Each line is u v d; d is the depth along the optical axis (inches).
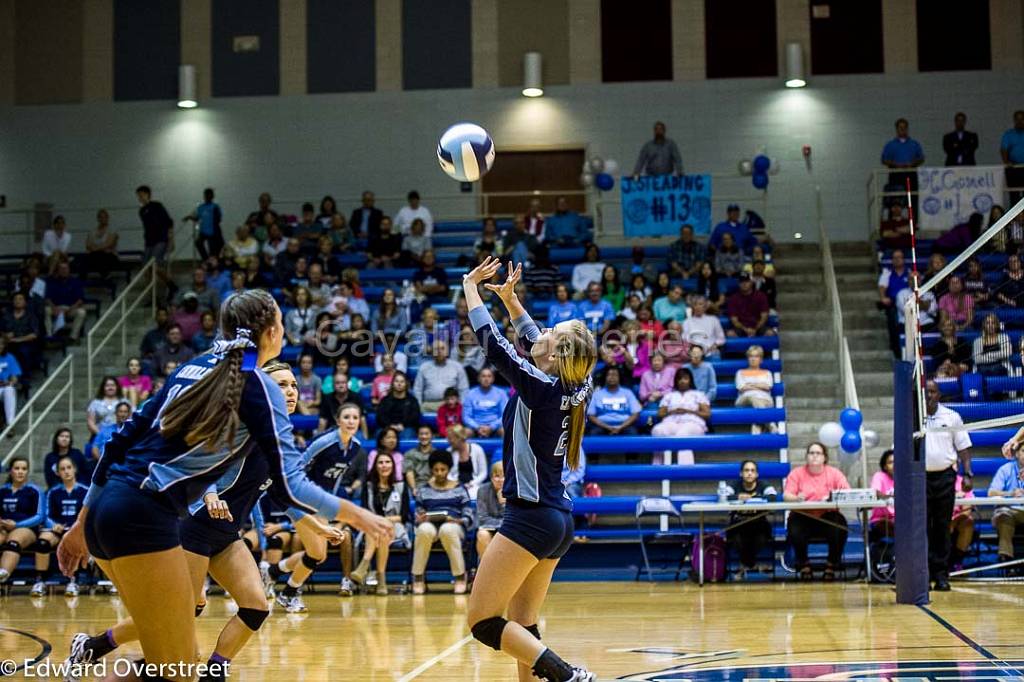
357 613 379.9
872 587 436.8
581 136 816.3
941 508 416.2
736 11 812.0
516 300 200.4
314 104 833.5
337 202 827.4
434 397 579.2
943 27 796.0
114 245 761.6
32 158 844.0
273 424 145.5
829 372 625.6
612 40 818.8
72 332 679.1
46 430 624.4
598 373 585.3
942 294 600.4
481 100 823.7
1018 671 221.6
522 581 174.4
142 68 843.4
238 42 840.3
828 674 221.5
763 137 804.6
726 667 236.1
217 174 834.8
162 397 148.9
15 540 476.7
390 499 462.6
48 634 321.4
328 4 837.2
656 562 516.1
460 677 233.5
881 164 794.2
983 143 787.4
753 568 478.3
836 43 804.0
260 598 199.8
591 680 166.6
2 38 852.0
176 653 146.3
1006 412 498.9
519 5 824.9
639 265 698.2
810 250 748.6
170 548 143.6
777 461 547.2
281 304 684.1
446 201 822.5
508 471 176.1
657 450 536.4
